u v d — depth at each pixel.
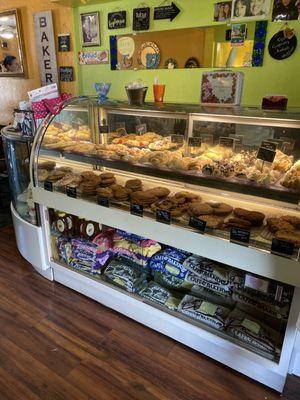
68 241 2.15
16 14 3.02
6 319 1.89
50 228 2.13
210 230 1.42
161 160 1.67
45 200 2.00
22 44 3.14
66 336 1.77
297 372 1.53
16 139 2.14
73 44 2.70
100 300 2.01
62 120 2.10
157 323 1.76
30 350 1.67
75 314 1.94
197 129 1.76
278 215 1.46
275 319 1.56
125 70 2.47
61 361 1.60
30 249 2.24
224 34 2.00
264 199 1.54
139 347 1.70
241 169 1.47
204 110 1.64
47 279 2.28
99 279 1.97
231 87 1.58
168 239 1.55
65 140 2.12
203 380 1.52
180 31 2.14
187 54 2.16
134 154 1.80
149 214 1.60
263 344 1.45
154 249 1.87
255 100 2.01
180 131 1.84
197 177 1.52
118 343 1.72
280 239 1.22
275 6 1.79
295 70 1.84
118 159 1.79
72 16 2.60
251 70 1.96
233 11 1.91
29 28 3.03
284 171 1.42
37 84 3.23
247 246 1.32
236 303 1.68
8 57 3.34
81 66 2.73
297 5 1.73
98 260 2.00
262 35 1.87
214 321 1.58
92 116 2.10
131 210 1.64
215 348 1.58
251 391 1.46
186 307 1.67
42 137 1.97
